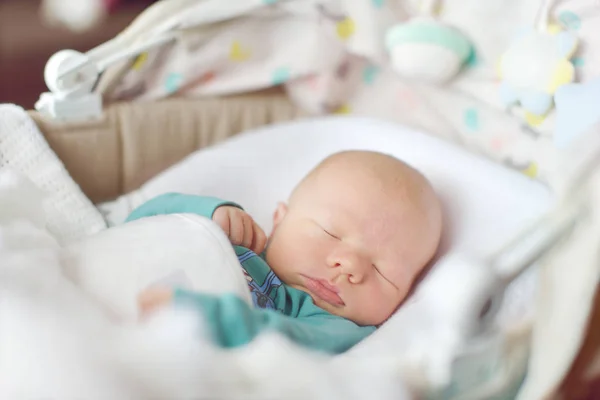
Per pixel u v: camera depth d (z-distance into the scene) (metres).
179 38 1.02
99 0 2.04
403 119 1.19
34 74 1.89
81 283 0.58
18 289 0.48
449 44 0.96
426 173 1.03
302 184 0.98
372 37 1.07
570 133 0.81
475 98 1.03
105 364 0.41
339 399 0.44
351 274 0.86
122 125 1.01
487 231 0.94
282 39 1.14
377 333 0.62
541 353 0.60
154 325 0.44
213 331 0.50
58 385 0.40
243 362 0.43
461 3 0.97
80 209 0.89
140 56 1.00
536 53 0.88
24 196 0.69
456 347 0.49
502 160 1.05
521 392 0.61
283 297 0.86
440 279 0.51
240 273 0.66
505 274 0.53
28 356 0.42
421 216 0.91
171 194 0.93
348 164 0.95
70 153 0.97
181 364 0.41
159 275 0.61
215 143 1.14
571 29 0.87
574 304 0.59
